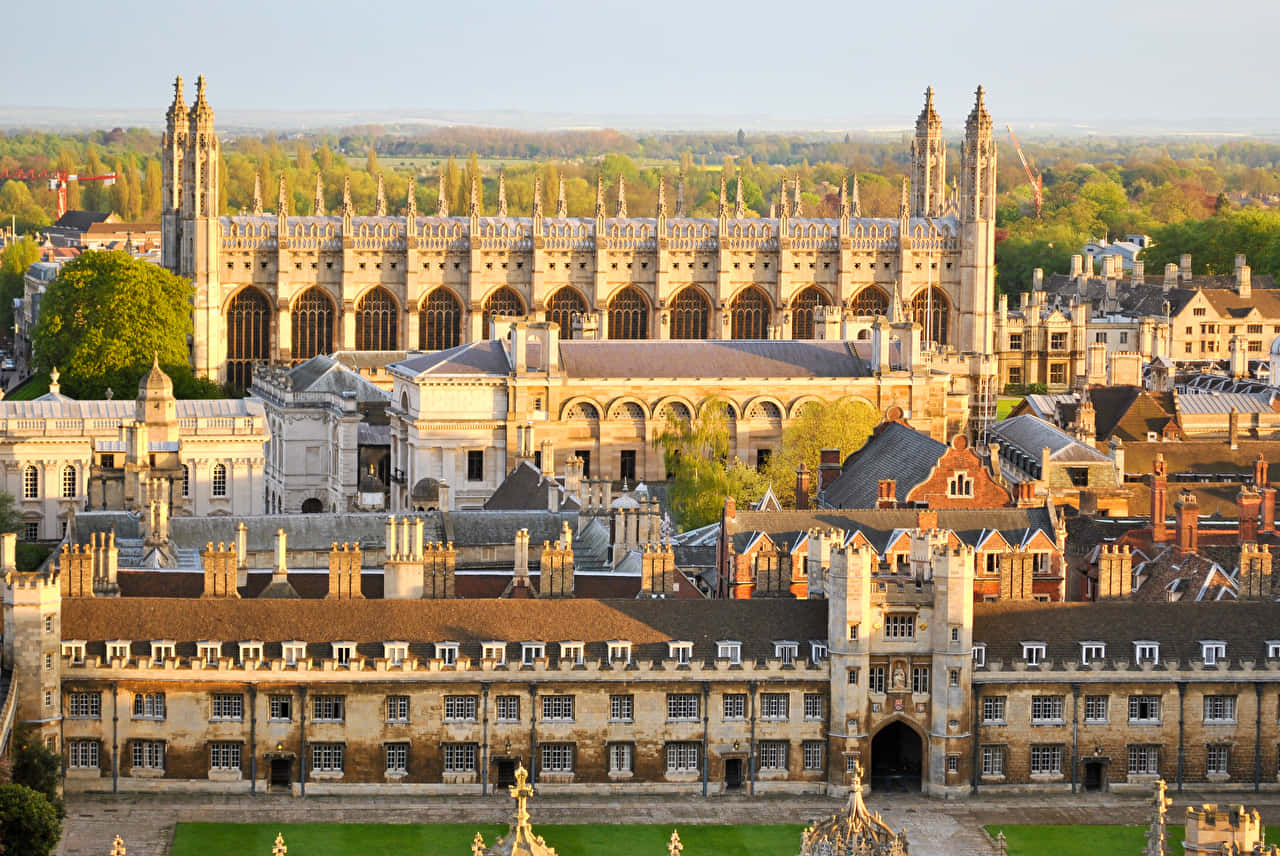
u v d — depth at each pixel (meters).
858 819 170.50
